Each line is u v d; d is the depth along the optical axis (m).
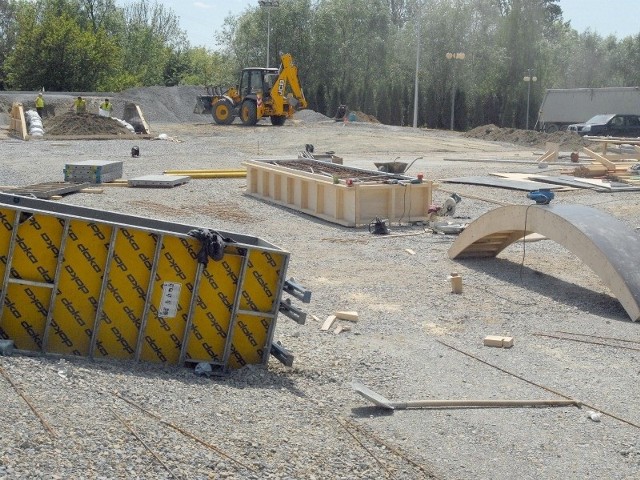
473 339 10.29
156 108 62.72
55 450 5.74
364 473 6.25
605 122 48.59
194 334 8.80
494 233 13.98
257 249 8.75
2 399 6.45
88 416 6.43
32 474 5.36
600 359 9.55
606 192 23.48
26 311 8.26
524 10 78.94
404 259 14.98
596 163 28.61
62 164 28.80
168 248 8.53
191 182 24.55
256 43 80.56
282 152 35.41
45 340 8.31
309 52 79.81
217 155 33.47
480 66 78.38
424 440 7.07
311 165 22.12
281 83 51.06
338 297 12.20
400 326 10.80
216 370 8.89
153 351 8.73
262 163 22.00
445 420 7.57
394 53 81.12
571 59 93.44
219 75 93.00
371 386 8.45
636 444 7.15
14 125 43.88
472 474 6.45
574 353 9.77
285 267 8.85
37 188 21.17
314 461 6.33
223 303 8.81
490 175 27.23
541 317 11.32
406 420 7.52
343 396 8.14
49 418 6.23
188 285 8.67
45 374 7.26
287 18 79.25
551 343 10.16
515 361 9.44
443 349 9.85
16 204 8.73
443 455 6.78
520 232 14.28
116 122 43.72
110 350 8.58
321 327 10.59
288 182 20.55
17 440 5.77
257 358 9.02
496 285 13.08
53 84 73.19
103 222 8.28
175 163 30.05
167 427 6.52
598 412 7.88
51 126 43.78
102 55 76.06
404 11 97.31
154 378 7.95
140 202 20.56
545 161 32.59
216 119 52.31
